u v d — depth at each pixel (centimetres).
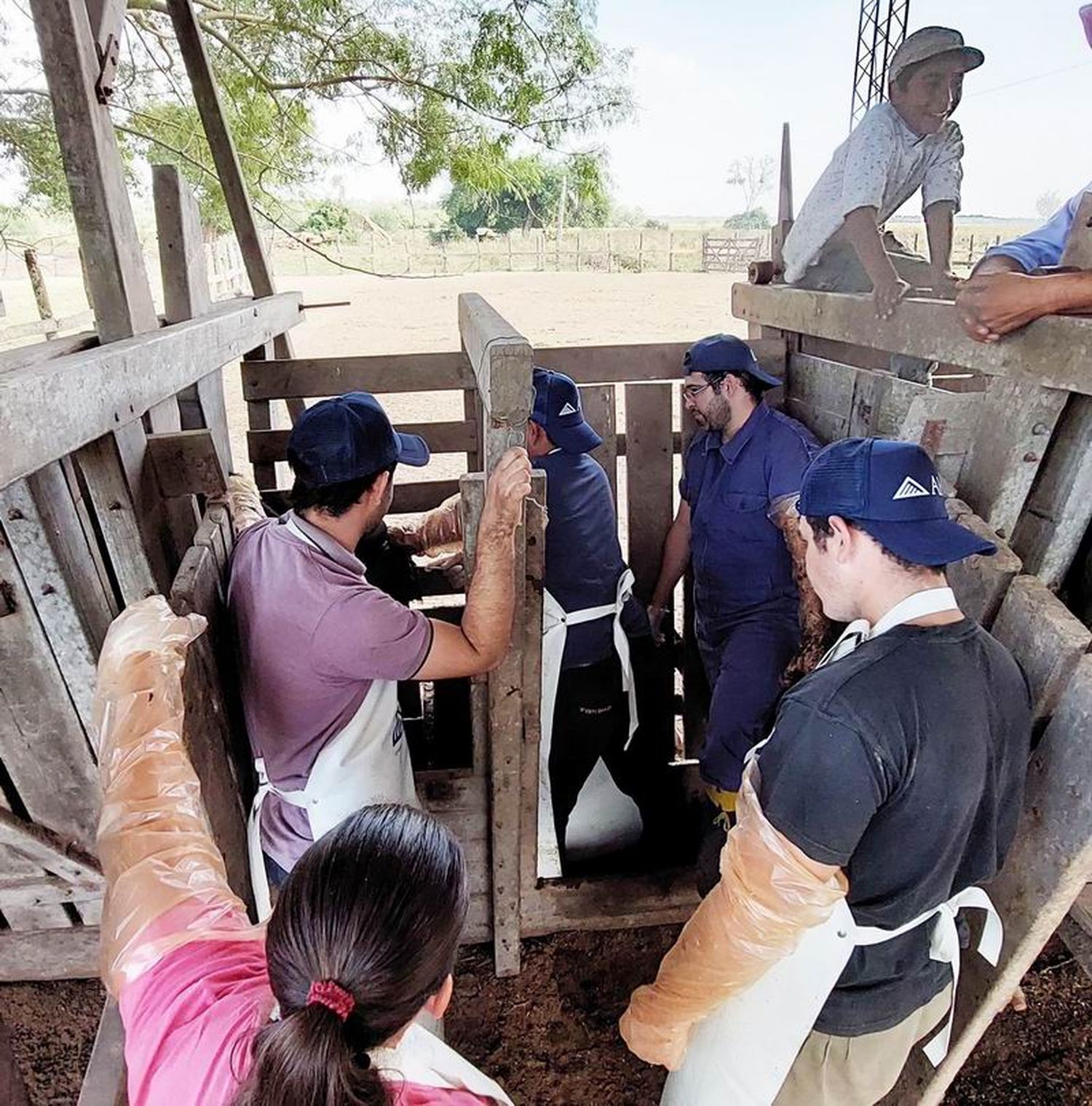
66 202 505
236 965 92
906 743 112
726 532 235
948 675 115
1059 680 145
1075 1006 226
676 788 288
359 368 301
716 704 231
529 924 247
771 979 135
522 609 182
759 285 294
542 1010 235
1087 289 140
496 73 523
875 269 208
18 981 235
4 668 182
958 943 143
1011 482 161
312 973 74
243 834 190
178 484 191
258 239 310
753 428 230
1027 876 155
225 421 257
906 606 119
